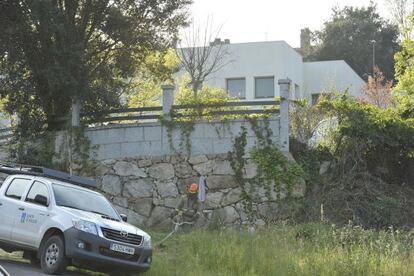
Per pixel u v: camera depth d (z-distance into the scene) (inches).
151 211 777.6
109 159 816.9
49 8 769.6
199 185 754.8
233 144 763.4
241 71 1476.4
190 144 781.3
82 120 851.4
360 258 476.4
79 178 548.1
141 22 883.4
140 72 1024.2
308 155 764.6
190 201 756.6
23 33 781.9
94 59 890.1
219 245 539.5
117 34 858.1
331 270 466.0
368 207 713.6
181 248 566.6
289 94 767.7
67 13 860.0
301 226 627.8
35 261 515.5
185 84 1314.0
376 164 776.3
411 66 918.4
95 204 500.7
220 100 788.0
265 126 757.9
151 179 788.0
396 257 479.2
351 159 754.8
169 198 773.9
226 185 753.6
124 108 868.0
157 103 1191.6
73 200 487.2
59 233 451.8
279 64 1454.2
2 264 483.2
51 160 850.1
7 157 876.0
